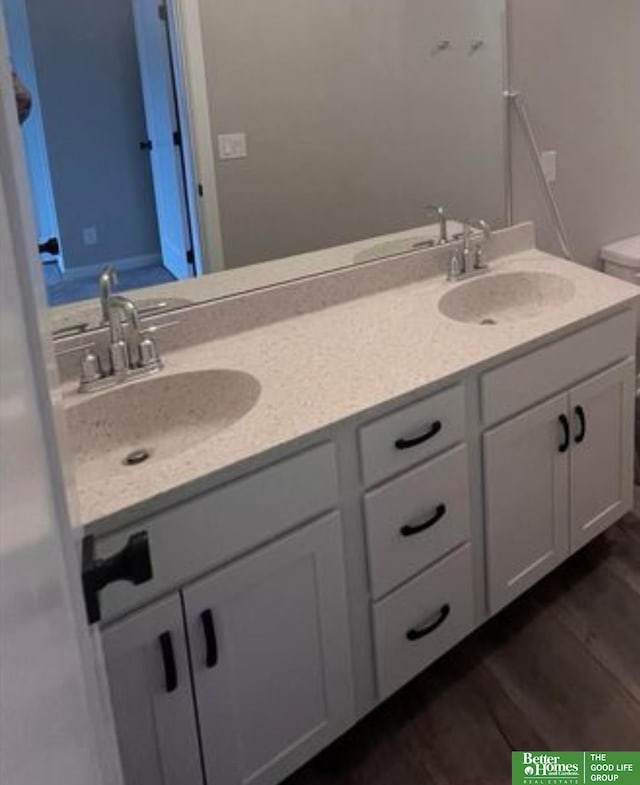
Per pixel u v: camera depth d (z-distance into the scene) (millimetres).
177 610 1303
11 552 417
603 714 1771
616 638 1993
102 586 714
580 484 2098
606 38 2615
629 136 2828
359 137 2088
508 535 1919
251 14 1840
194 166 1829
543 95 2516
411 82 2156
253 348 1812
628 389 2156
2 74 547
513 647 1989
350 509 1536
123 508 1195
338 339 1840
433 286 2188
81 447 1542
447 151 2291
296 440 1382
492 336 1809
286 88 1936
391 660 1706
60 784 494
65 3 1571
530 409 1863
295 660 1516
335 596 1549
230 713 1433
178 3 1729
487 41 2301
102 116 1654
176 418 1674
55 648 520
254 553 1387
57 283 1647
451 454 1701
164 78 1739
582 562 2291
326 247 2078
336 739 1701
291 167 1987
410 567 1685
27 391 516
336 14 1971
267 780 1532
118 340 1627
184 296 1863
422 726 1779
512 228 2445
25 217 605
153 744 1341
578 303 1991
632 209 2949
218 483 1307
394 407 1542
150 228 1776
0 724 369
